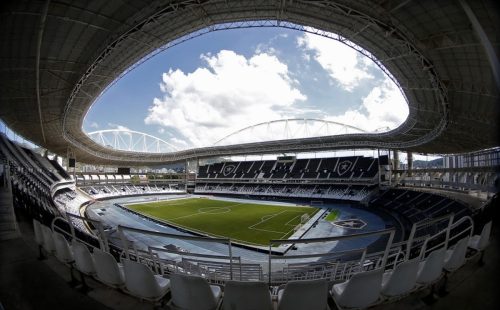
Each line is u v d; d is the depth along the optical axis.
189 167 83.75
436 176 39.84
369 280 3.35
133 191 69.19
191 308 3.37
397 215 35.66
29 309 3.70
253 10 19.69
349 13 16.88
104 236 4.84
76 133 42.72
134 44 21.66
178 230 29.80
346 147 54.84
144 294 3.63
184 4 17.00
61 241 4.54
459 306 3.61
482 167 25.27
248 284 3.09
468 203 26.23
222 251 22.09
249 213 39.88
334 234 27.34
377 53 21.84
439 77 19.52
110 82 27.06
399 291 3.62
